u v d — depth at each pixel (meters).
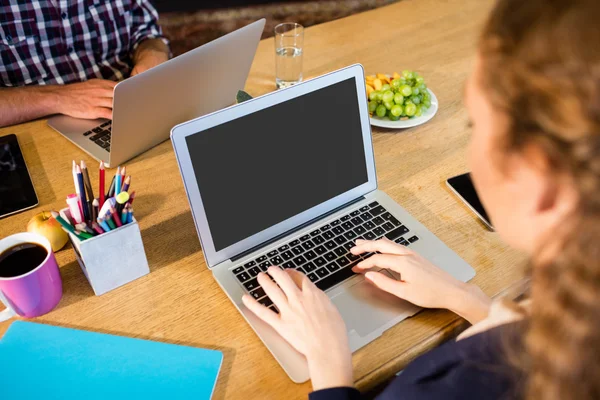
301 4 3.46
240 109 0.93
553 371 0.49
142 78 1.05
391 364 0.82
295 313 0.84
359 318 0.87
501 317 0.61
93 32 1.69
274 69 1.56
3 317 0.87
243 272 0.95
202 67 1.19
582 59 0.41
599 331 0.47
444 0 1.93
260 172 0.98
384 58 1.60
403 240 1.02
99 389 0.77
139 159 1.23
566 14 0.42
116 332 0.86
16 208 1.07
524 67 0.44
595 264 0.45
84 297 0.92
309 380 0.79
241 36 1.24
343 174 1.08
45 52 1.65
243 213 0.97
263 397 0.78
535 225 0.52
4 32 1.57
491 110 0.49
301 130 1.01
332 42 1.67
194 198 0.91
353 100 1.06
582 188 0.44
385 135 1.32
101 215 0.87
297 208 1.04
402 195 1.14
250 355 0.83
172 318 0.89
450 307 0.87
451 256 0.98
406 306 0.89
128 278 0.94
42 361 0.81
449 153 1.26
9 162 1.19
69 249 1.00
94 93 1.40
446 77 1.52
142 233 1.04
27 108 1.32
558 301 0.48
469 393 0.58
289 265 0.96
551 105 0.43
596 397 0.48
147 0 1.81
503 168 0.50
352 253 0.97
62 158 1.22
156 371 0.80
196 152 0.90
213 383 0.78
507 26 0.46
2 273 0.84
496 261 0.99
